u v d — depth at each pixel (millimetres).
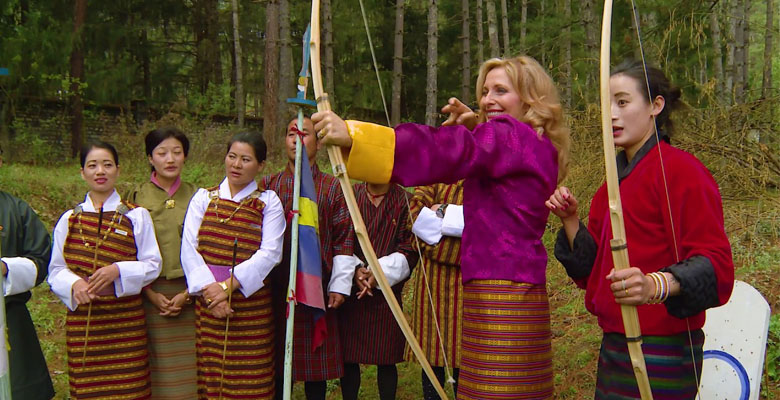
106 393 2992
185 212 3340
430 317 3193
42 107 13633
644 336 1838
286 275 3203
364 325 3316
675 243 1772
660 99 1941
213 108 15695
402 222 3361
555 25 13672
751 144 5277
